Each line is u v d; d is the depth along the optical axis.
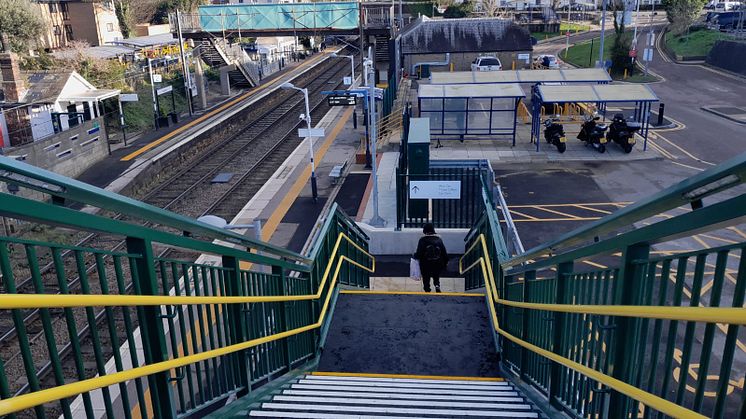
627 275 2.96
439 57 52.56
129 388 10.00
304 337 7.14
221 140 35.28
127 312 2.88
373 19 40.47
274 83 56.06
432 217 16.03
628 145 25.97
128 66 46.16
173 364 3.15
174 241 3.31
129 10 63.19
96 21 53.38
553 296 4.83
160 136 34.44
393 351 7.40
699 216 2.10
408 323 8.10
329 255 9.14
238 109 42.09
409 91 44.94
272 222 21.48
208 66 54.53
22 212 1.99
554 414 4.32
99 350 2.59
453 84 29.23
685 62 52.41
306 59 76.00
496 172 24.52
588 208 19.92
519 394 5.57
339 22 40.69
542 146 27.97
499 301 6.88
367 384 5.97
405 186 15.95
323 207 22.80
